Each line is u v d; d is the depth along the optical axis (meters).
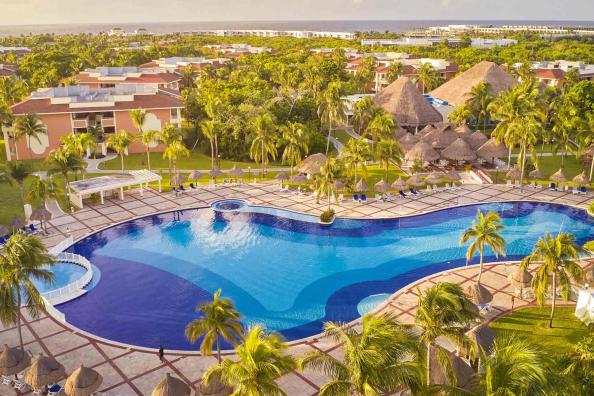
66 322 34.31
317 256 46.06
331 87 82.12
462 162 73.31
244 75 117.06
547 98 87.62
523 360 16.08
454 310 21.30
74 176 68.50
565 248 31.03
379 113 80.56
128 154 82.56
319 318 35.78
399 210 56.44
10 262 26.72
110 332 34.00
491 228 35.81
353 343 19.23
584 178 60.34
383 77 129.12
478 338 28.09
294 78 108.44
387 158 61.62
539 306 35.38
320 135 82.44
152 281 41.44
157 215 55.66
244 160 79.81
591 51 167.88
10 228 50.66
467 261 44.09
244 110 81.50
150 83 109.25
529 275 36.53
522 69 112.69
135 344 32.50
